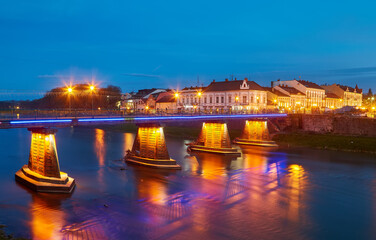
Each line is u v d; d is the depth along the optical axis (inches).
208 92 4697.3
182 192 1676.9
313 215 1385.3
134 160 2346.2
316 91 5777.6
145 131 2320.4
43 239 1103.0
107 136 4143.7
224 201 1544.0
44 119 1654.8
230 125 4503.0
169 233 1171.9
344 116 3678.6
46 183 1617.9
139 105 5846.5
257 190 1738.4
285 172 2175.2
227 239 1135.6
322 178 2018.9
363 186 1846.7
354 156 2800.2
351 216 1384.1
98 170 2114.9
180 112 2778.1
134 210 1396.4
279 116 3850.9
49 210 1370.6
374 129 3376.0
